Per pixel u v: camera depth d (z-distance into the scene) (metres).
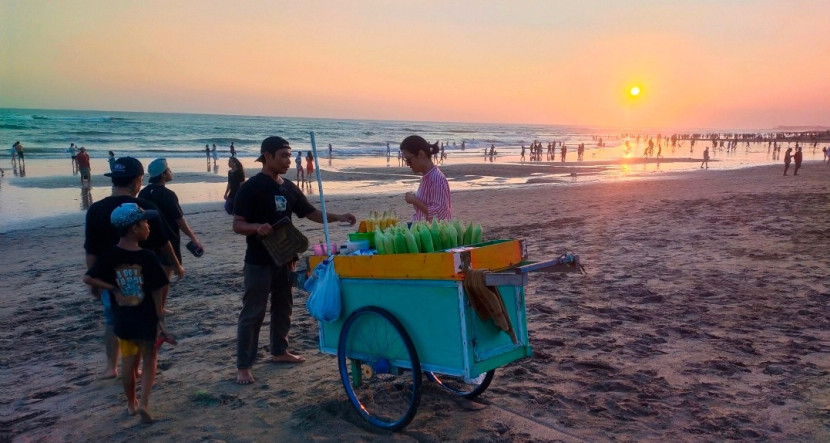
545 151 70.25
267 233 4.69
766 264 8.45
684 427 3.85
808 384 4.42
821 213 13.77
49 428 4.25
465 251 3.58
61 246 12.81
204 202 20.78
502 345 3.86
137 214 4.08
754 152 72.62
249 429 4.07
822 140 109.81
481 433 3.84
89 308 7.71
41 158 40.16
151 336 4.21
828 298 6.66
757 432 3.75
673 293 7.15
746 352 5.14
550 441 3.71
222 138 70.75
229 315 7.12
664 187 24.23
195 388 4.86
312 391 4.70
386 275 3.86
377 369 4.00
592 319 6.29
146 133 72.31
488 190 24.45
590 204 17.86
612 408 4.17
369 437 3.87
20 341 6.39
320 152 55.31
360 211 17.91
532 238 11.45
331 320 4.18
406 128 143.62
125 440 4.00
